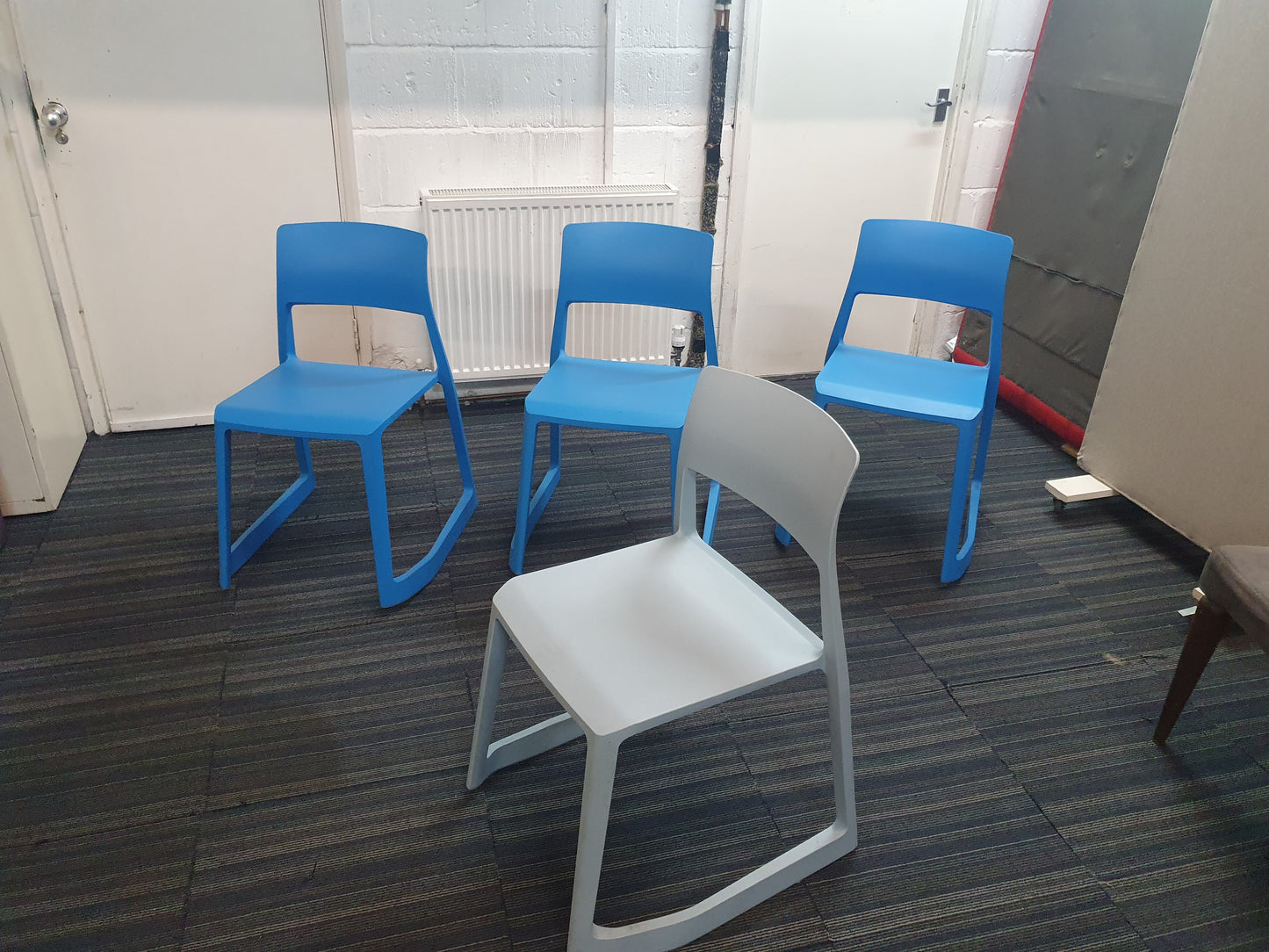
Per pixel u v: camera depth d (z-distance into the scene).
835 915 1.39
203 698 1.78
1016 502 2.57
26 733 1.68
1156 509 2.35
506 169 2.74
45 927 1.34
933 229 2.21
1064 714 1.80
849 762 1.41
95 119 2.36
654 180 2.89
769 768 1.67
